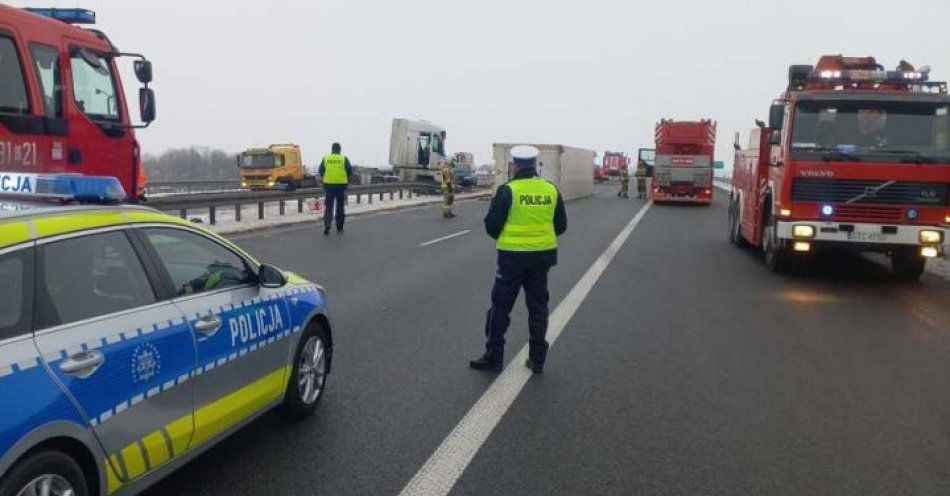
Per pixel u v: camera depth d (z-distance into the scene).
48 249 3.34
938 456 4.78
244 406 4.48
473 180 51.25
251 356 4.52
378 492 4.17
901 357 7.22
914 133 11.17
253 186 37.75
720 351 7.35
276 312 4.85
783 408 5.67
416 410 5.50
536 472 4.46
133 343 3.55
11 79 7.68
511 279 6.43
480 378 6.32
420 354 7.04
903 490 4.30
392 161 41.66
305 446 4.79
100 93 9.10
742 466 4.60
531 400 5.77
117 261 3.72
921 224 11.04
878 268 13.53
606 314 9.06
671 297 10.27
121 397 3.44
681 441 4.98
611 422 5.32
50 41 8.18
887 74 11.66
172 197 16.64
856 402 5.83
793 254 12.23
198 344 4.00
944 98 11.19
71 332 3.29
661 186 33.09
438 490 4.20
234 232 17.55
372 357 6.91
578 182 39.88
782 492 4.25
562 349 7.33
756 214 13.85
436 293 10.19
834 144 11.25
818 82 11.88
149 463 3.65
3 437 2.85
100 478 3.34
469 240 16.89
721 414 5.52
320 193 24.61
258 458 4.59
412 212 26.62
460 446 4.83
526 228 6.38
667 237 18.73
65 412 3.13
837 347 7.58
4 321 3.05
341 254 14.09
